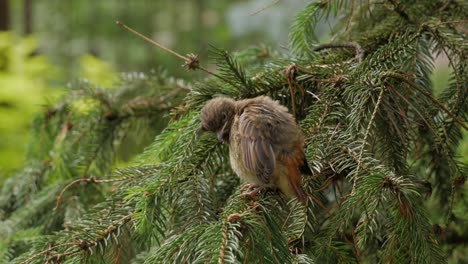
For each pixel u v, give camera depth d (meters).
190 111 2.51
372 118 2.40
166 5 5.60
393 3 2.55
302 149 2.40
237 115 2.43
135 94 2.71
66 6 5.60
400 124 2.45
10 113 3.20
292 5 4.12
